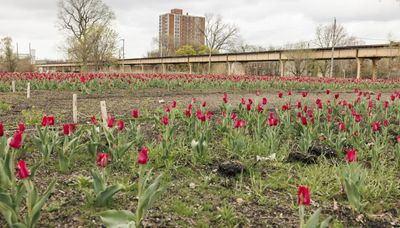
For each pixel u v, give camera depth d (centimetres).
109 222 330
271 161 602
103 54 6334
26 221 327
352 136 700
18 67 5650
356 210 429
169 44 11150
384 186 499
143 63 8525
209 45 8056
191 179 523
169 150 580
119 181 494
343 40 8181
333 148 669
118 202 430
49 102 1320
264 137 662
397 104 1084
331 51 5197
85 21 6769
